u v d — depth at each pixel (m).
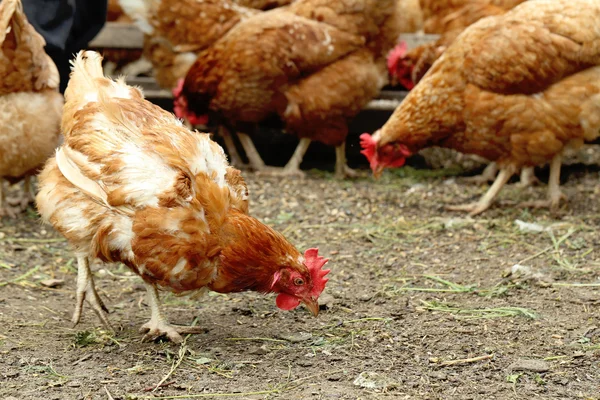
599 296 2.80
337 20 3.51
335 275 2.94
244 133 3.72
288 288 2.55
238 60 3.52
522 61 3.14
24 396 2.44
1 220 3.21
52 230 3.18
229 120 3.67
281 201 3.42
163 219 2.51
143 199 2.51
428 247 3.09
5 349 2.58
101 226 2.55
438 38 3.74
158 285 2.62
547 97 3.16
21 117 3.05
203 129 4.03
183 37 3.72
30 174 3.17
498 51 3.16
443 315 2.73
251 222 2.55
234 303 2.80
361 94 3.56
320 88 3.53
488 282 2.89
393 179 3.66
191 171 2.54
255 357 2.57
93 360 2.55
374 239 3.15
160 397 2.45
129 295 2.85
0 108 3.04
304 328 2.68
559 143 3.20
